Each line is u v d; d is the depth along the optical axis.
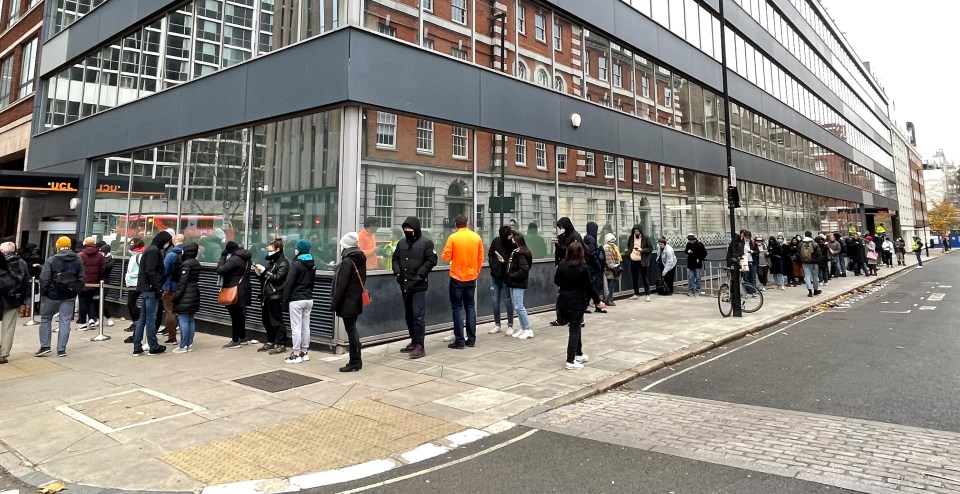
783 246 18.08
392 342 8.58
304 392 5.94
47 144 15.88
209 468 3.96
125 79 13.13
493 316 10.50
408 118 9.03
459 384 6.21
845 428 4.55
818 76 31.16
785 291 17.25
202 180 10.67
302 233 8.66
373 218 8.36
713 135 19.14
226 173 10.16
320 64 8.34
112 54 13.76
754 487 3.46
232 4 10.18
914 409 5.02
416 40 9.14
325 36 8.31
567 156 12.63
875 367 6.79
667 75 16.83
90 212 14.02
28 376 6.86
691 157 17.62
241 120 9.61
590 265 11.87
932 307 12.80
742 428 4.65
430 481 3.71
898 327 10.00
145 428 4.82
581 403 5.60
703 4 19.09
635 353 7.71
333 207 8.19
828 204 31.88
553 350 7.98
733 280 11.37
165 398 5.77
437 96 9.34
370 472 3.87
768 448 4.14
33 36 17.80
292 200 8.85
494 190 10.64
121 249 12.76
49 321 8.25
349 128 8.09
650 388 6.17
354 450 4.29
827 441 4.25
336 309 6.82
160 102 11.68
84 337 10.02
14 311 7.82
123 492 3.59
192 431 4.73
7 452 4.32
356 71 8.03
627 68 14.99
